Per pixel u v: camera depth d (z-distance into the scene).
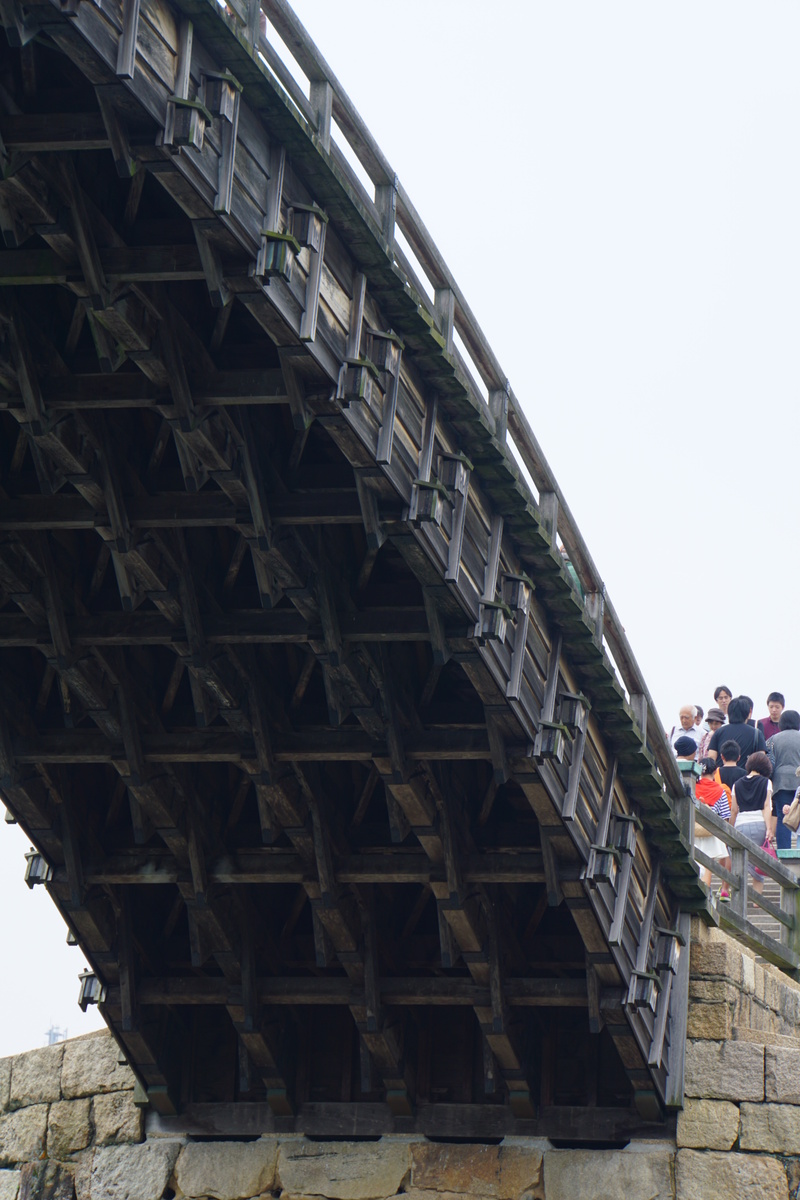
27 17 34.09
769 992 67.44
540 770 52.06
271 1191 64.69
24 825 57.81
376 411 43.88
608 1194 60.88
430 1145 63.47
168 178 37.12
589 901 55.72
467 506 48.16
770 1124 60.47
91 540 52.44
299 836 56.28
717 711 86.19
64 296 45.12
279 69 40.03
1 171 37.22
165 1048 65.94
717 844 75.00
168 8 36.38
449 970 63.38
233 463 44.97
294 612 50.47
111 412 46.81
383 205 43.91
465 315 48.16
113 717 53.41
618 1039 59.34
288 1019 65.56
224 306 42.38
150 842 60.25
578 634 53.62
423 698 53.41
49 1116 69.31
